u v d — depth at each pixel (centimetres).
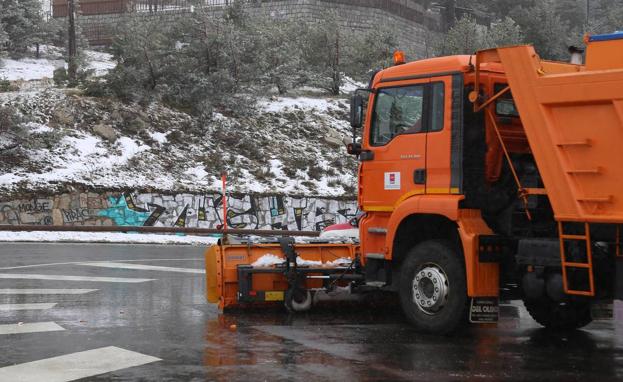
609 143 790
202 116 3406
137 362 793
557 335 1001
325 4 4194
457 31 3938
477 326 1073
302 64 3847
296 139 3438
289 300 1117
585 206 810
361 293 1142
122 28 3531
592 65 819
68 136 3075
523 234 939
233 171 3128
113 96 3347
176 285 1428
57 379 722
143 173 2991
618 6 4969
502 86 958
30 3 4300
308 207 3006
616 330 1051
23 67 3947
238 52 3559
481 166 944
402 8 4544
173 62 3519
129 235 2647
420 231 1013
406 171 996
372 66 3916
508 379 733
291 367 772
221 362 794
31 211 2750
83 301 1224
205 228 2797
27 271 1611
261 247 1145
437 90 970
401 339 933
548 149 839
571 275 830
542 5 4609
